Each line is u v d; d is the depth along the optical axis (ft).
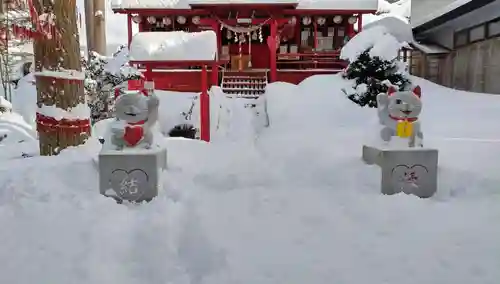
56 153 21.22
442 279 9.68
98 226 12.42
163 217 13.10
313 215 13.21
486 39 54.75
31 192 14.92
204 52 31.91
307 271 10.09
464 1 52.11
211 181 16.83
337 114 41.24
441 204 14.12
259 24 57.88
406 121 15.67
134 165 14.47
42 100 21.22
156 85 56.54
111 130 15.21
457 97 46.39
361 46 45.78
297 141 29.27
